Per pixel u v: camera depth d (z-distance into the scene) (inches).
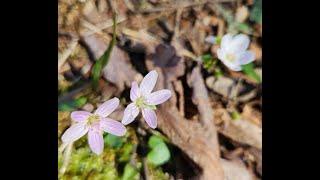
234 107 2.9
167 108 2.9
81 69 2.9
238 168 2.8
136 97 2.7
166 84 2.9
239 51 2.9
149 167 2.7
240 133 2.9
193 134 2.8
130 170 2.7
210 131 2.8
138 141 2.8
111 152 2.7
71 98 2.8
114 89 2.9
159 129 2.8
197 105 2.9
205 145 2.8
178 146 2.8
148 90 2.7
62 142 2.7
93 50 2.9
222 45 2.9
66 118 2.8
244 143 2.9
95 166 2.7
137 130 2.8
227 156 2.8
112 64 2.9
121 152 2.7
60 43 2.9
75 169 2.6
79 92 2.8
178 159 2.7
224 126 2.9
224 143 2.9
